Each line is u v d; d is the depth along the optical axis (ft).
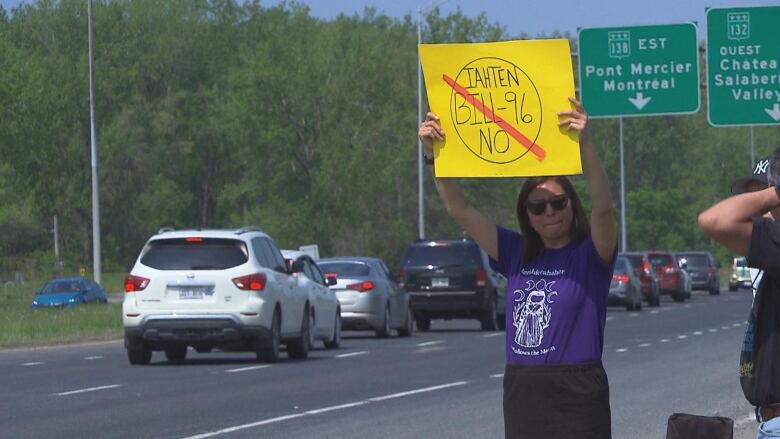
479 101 31.37
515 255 31.99
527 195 31.58
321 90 396.37
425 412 73.51
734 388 85.76
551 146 30.99
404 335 157.28
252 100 394.93
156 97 474.08
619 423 68.80
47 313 194.90
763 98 122.01
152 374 98.84
